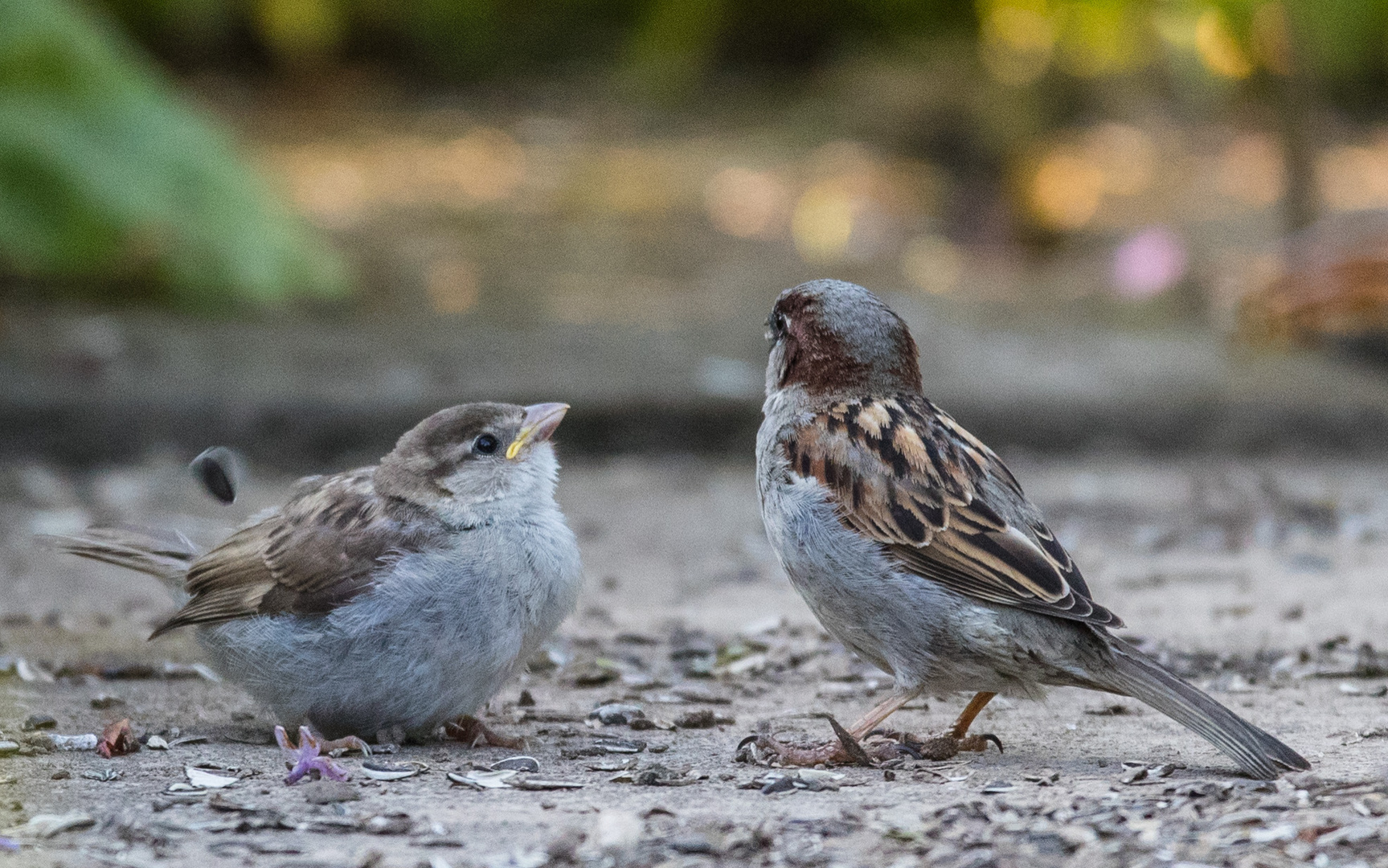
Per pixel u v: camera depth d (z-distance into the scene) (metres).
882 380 7.36
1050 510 12.48
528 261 21.64
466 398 14.32
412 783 6.28
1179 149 27.09
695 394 14.63
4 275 19.12
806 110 30.80
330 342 16.78
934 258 22.56
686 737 7.18
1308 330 16.89
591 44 37.72
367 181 26.81
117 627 9.43
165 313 18.34
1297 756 5.96
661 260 21.95
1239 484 13.24
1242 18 17.59
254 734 7.16
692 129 31.72
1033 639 6.50
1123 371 15.86
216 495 7.07
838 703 7.87
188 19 34.00
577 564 6.89
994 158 24.67
